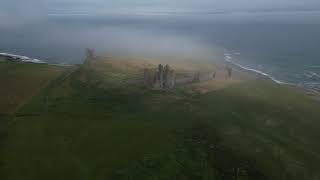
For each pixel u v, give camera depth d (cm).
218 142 6888
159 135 7044
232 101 9362
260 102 9344
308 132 7600
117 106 8775
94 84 10506
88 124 7556
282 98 9788
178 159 6156
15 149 6366
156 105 8894
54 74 11431
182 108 8688
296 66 16438
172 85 10519
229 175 5791
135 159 6078
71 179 5475
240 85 11019
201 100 9356
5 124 7519
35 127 7362
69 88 10106
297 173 5953
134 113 8306
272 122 8038
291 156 6494
